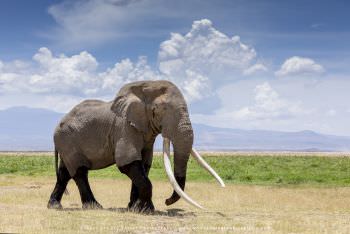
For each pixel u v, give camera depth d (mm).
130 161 16719
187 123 16438
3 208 17422
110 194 23953
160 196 23625
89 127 17656
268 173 37656
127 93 17156
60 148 18219
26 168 46625
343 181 32281
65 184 18547
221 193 24141
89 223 14195
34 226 13367
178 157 16344
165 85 16859
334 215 17375
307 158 75750
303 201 21406
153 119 16844
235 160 65062
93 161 17828
